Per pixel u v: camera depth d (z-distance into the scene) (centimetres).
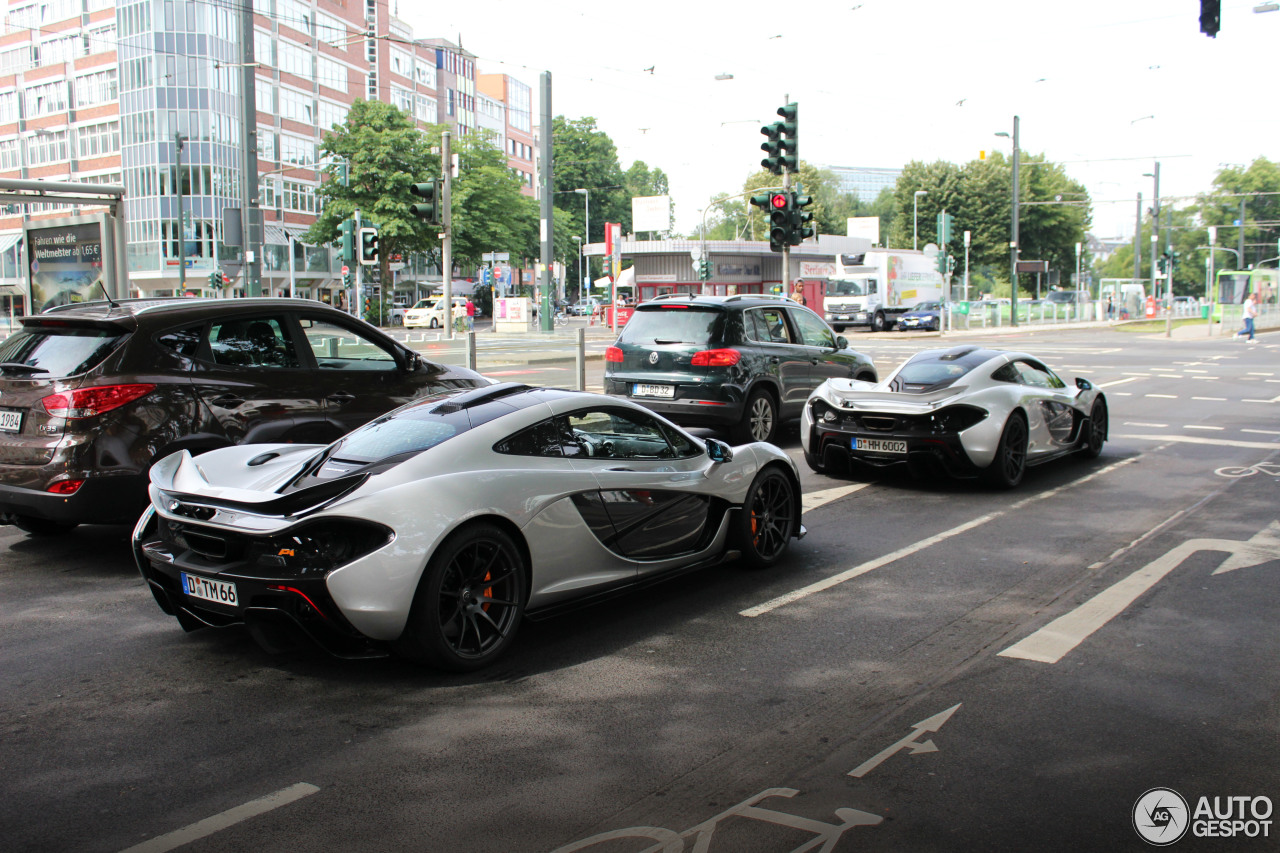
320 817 308
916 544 671
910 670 435
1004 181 7400
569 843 292
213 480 461
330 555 402
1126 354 2800
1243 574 583
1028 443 880
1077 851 286
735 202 9550
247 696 412
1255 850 287
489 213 5953
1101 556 632
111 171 5784
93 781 334
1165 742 359
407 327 5216
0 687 423
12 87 6234
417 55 8050
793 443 1143
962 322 4762
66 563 637
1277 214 9762
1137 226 6209
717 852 286
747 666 443
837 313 4559
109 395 592
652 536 524
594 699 405
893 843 290
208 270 5606
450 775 337
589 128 9875
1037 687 413
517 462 462
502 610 449
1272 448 1084
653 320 1074
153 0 5453
